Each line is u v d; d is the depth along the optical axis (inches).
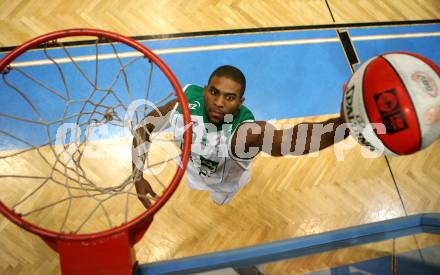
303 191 111.3
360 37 139.9
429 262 76.3
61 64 113.6
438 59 144.4
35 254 93.6
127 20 122.2
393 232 81.0
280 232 105.5
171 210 102.3
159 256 97.5
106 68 115.4
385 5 148.7
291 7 138.1
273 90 124.0
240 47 127.5
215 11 130.4
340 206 111.8
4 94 107.2
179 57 121.6
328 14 140.7
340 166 116.5
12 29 114.3
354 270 77.6
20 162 100.0
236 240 102.4
